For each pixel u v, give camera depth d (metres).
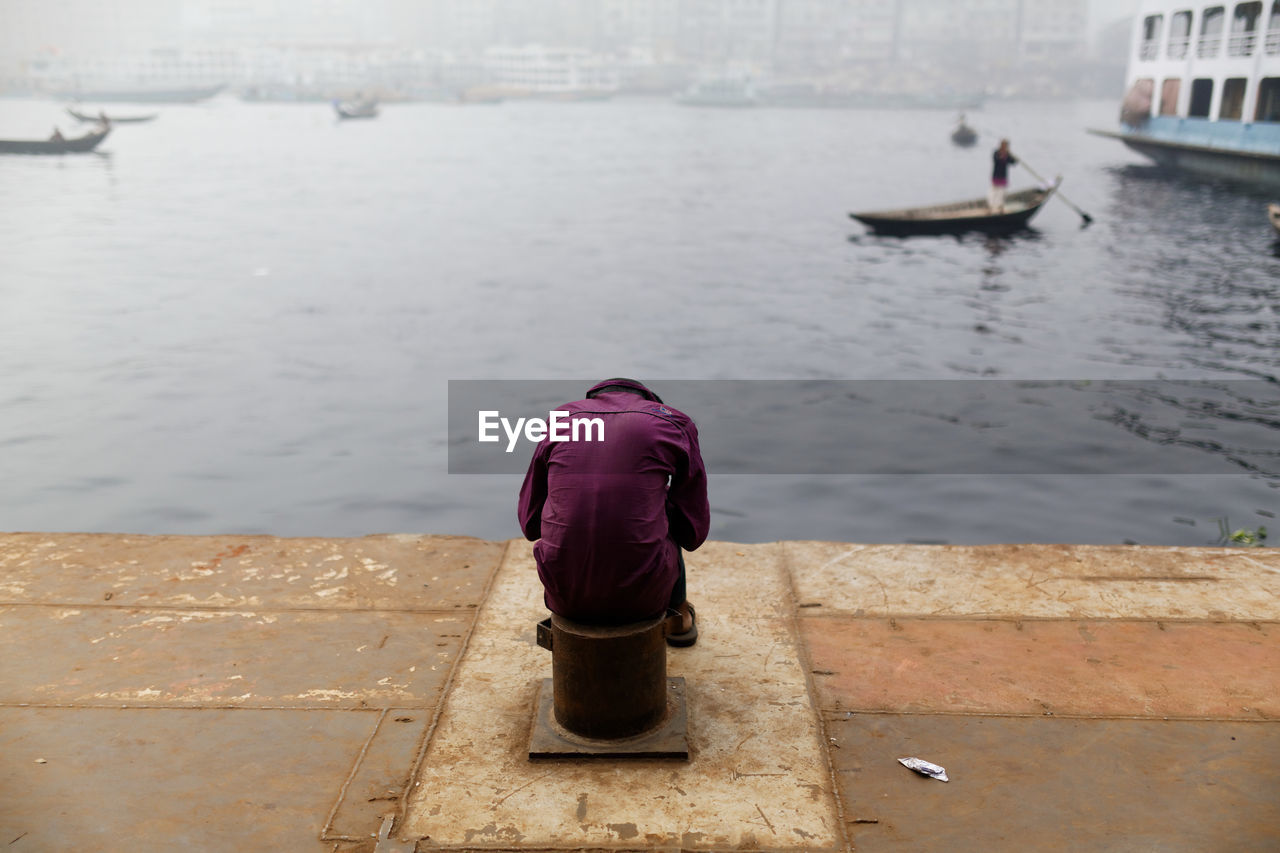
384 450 11.99
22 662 3.29
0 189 46.84
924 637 3.51
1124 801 2.66
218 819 2.58
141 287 23.55
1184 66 45.66
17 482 10.77
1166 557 4.09
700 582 3.93
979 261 26.34
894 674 3.28
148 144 82.38
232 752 2.85
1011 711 3.07
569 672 2.87
